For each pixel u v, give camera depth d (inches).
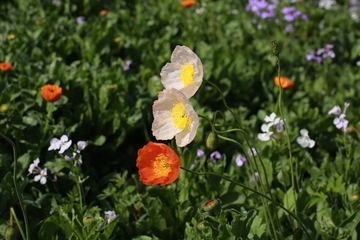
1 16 305.7
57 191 162.4
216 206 123.0
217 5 329.1
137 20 291.1
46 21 282.0
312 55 246.1
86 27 279.7
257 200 159.2
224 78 226.2
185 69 121.0
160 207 153.2
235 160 175.6
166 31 278.5
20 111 183.3
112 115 191.3
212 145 118.5
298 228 138.5
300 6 313.1
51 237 141.4
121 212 154.8
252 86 231.5
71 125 189.6
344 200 155.5
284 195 157.1
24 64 218.4
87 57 248.7
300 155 181.0
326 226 147.1
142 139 202.8
